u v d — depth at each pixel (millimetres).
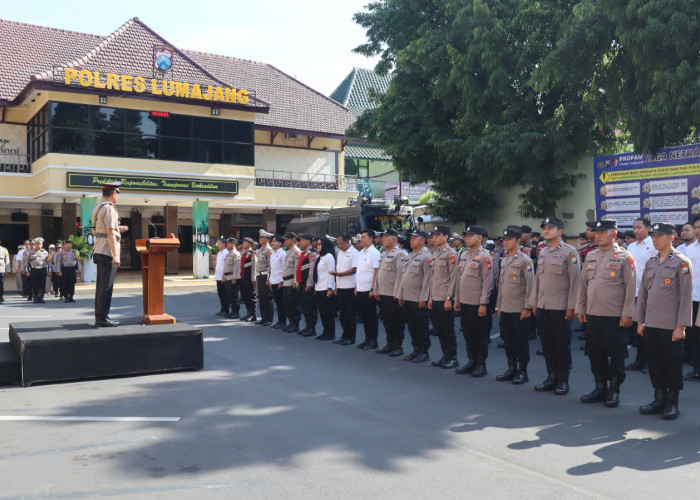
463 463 4906
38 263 18266
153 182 24078
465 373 8383
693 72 11641
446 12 17047
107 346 7949
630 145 17016
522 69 15648
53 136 22188
